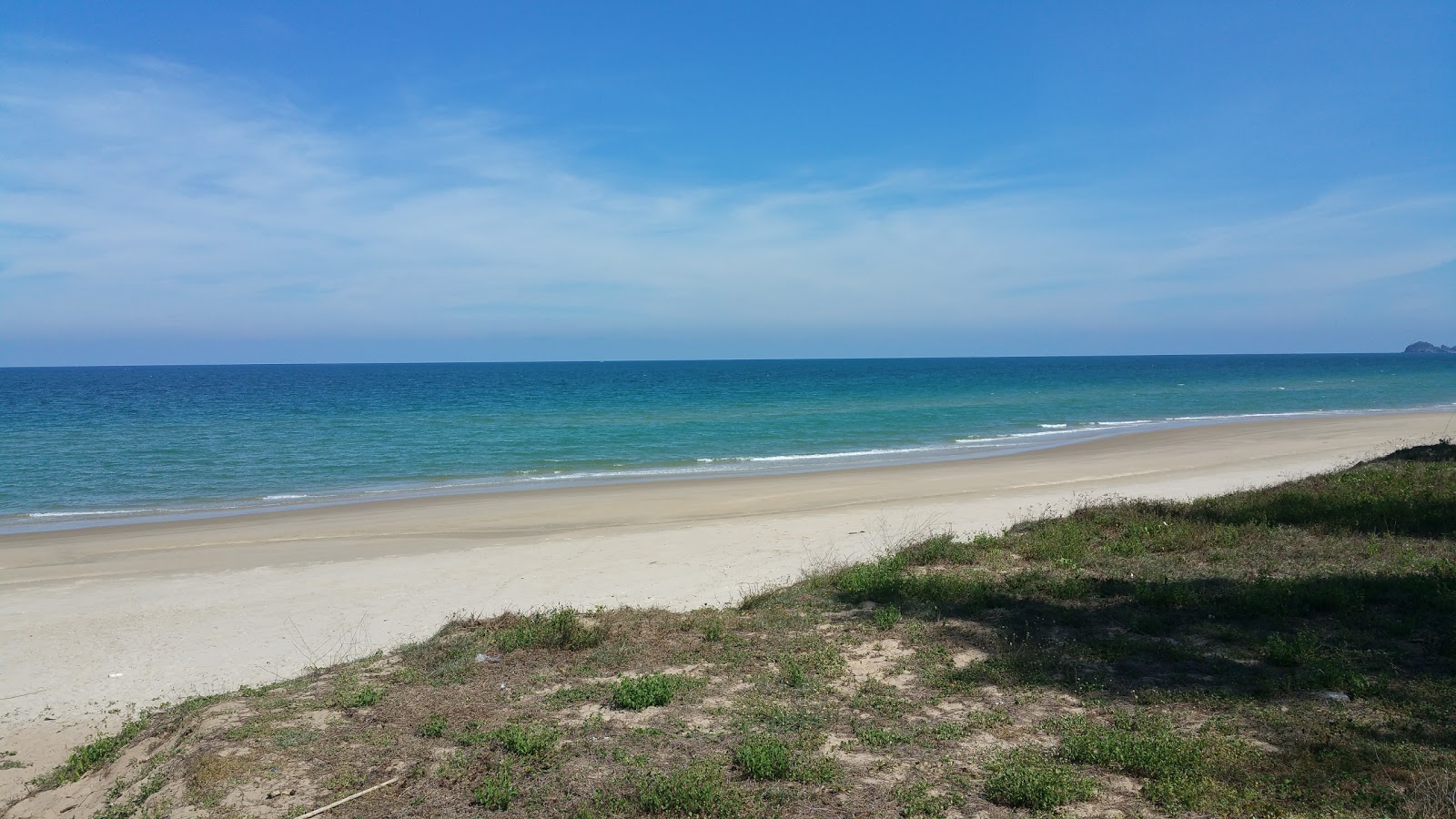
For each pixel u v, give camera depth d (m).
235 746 6.35
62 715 8.19
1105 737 5.90
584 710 6.93
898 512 18.03
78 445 35.38
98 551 15.88
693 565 13.59
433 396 74.56
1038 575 10.60
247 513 20.30
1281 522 13.26
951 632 8.66
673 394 75.38
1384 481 15.91
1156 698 6.68
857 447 33.84
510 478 26.09
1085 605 9.41
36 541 16.94
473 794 5.44
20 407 60.28
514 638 8.84
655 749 6.08
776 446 34.38
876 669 7.71
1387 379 97.94
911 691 7.11
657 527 17.22
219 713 7.10
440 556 14.75
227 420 47.88
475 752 6.12
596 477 26.00
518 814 5.21
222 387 96.25
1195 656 7.55
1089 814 5.00
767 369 165.75
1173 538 12.41
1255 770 5.41
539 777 5.68
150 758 6.59
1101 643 7.98
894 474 24.92
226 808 5.39
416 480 25.72
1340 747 5.66
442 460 30.44
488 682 7.70
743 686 7.38
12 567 14.52
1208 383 89.25
